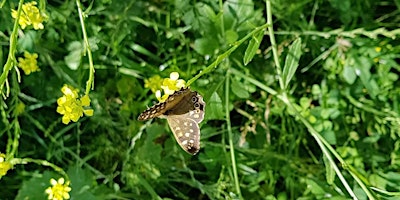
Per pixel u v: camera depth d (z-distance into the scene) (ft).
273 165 1.41
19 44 1.37
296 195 1.38
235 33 1.37
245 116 1.49
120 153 1.46
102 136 1.47
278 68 1.22
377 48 1.41
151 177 1.42
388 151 1.40
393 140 1.40
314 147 1.47
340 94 1.42
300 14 1.48
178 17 1.46
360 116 1.45
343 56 1.43
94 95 1.45
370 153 1.39
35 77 1.46
